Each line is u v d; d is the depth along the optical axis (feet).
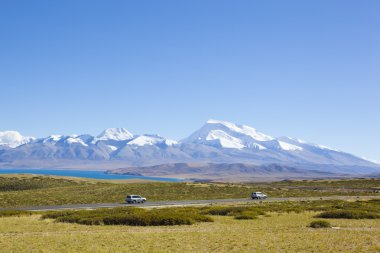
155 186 470.80
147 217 156.04
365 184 615.57
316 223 142.82
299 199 336.29
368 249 95.81
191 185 493.77
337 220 165.89
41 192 387.75
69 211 195.83
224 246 100.94
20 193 374.43
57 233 127.03
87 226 146.00
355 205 246.06
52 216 178.60
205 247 99.91
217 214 201.57
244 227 143.23
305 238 112.78
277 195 397.39
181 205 273.13
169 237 115.75
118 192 399.44
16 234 124.77
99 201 315.58
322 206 240.53
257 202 299.99
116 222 154.61
